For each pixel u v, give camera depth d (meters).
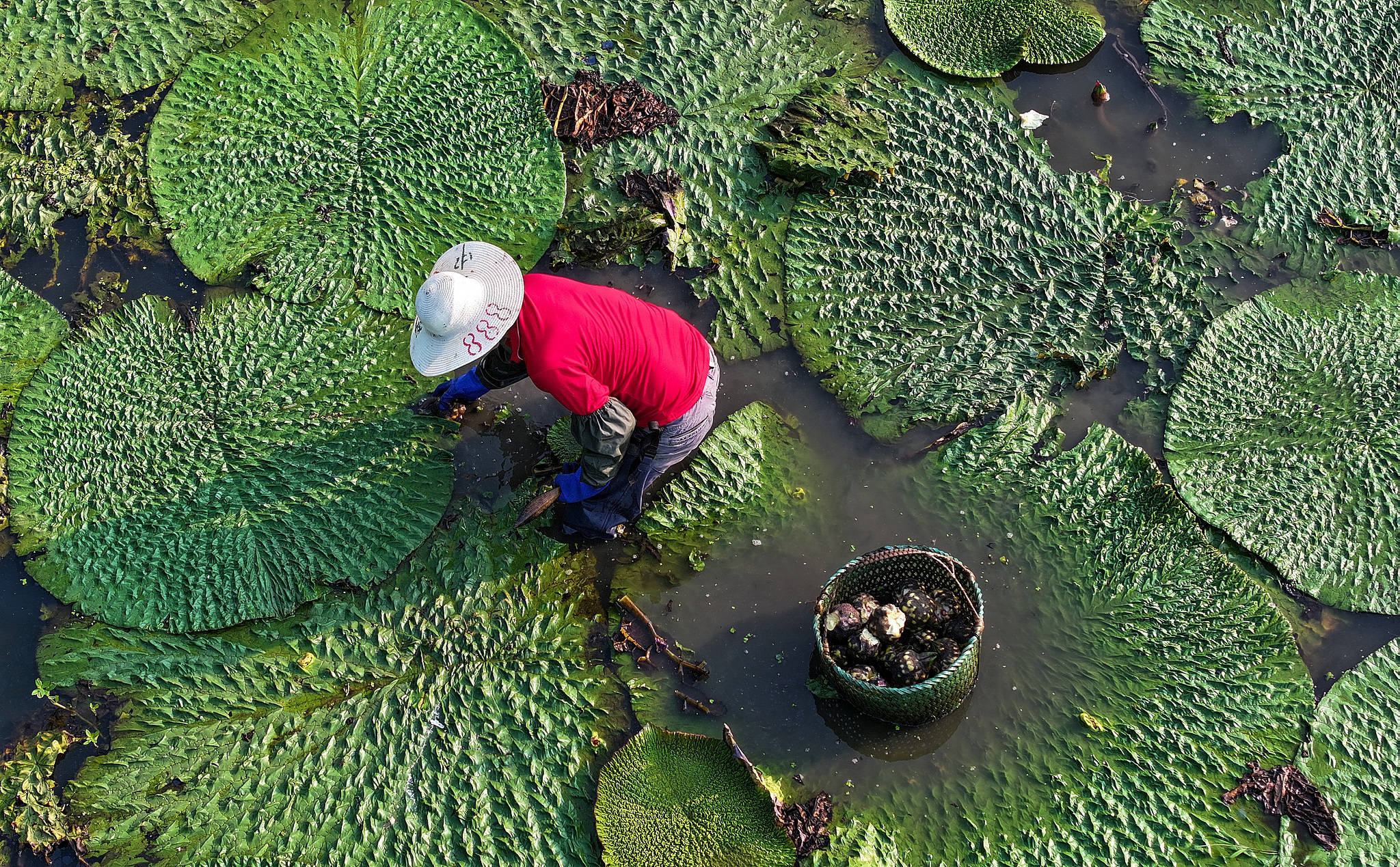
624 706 3.27
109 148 4.26
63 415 3.73
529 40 4.54
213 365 3.82
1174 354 3.87
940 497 3.63
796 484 3.66
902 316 3.97
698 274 4.05
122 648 3.36
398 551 3.50
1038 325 3.94
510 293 2.80
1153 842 3.04
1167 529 3.51
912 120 4.37
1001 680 3.32
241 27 4.53
